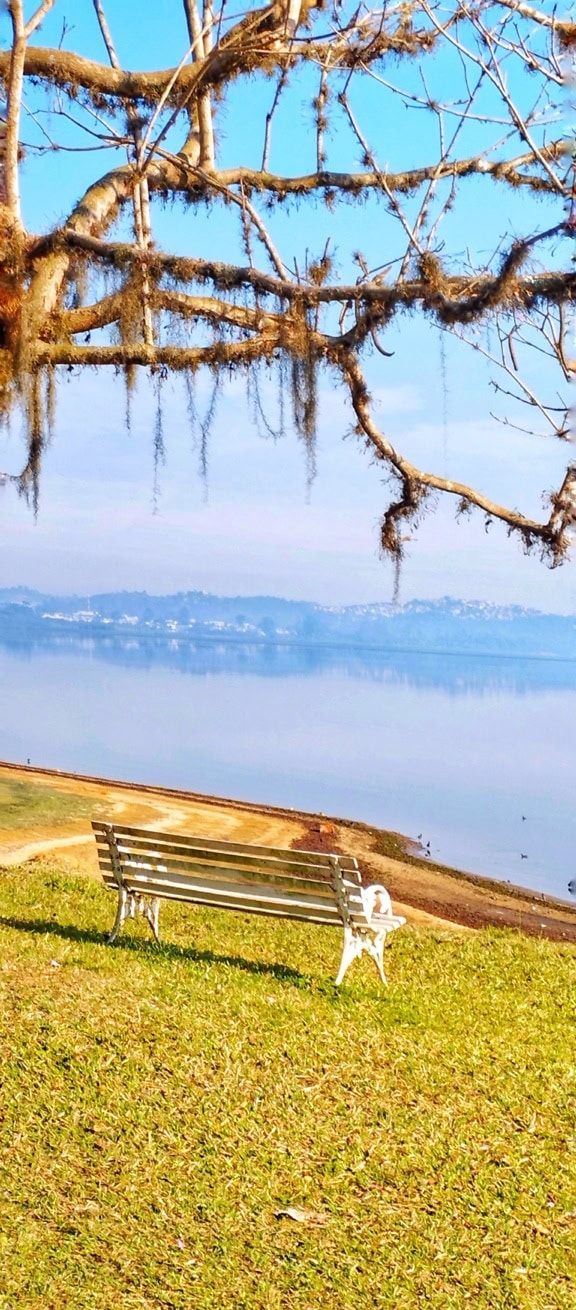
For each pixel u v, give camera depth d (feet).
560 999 31.45
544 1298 17.95
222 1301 17.15
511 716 303.89
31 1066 22.33
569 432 28.19
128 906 31.55
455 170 33.63
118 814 73.36
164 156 30.99
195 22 32.83
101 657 577.43
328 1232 18.97
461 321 27.89
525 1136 22.36
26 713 211.82
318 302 29.84
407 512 33.96
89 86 33.76
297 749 177.47
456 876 73.67
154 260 30.32
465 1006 29.45
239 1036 24.66
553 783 150.82
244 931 36.29
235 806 88.58
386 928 29.17
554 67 27.78
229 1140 20.95
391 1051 25.07
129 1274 17.47
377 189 34.42
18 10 30.45
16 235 30.73
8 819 65.05
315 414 30.96
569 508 31.68
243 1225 18.89
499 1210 20.03
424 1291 17.84
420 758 177.58
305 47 32.71
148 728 196.65
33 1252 17.63
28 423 32.42
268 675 485.56
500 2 28.71
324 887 28.76
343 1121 22.00
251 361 31.50
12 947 28.78
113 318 31.42
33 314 30.50
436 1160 21.17
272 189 35.06
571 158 27.78
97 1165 19.89
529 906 66.13
